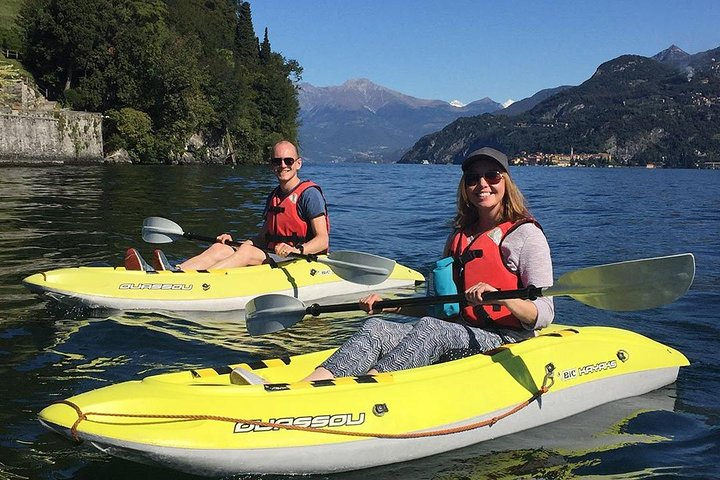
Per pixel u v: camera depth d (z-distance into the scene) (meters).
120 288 6.39
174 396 3.37
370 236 11.92
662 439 3.85
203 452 3.17
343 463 3.41
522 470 3.45
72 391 4.22
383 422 3.49
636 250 10.38
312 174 47.28
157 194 18.86
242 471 3.28
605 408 4.32
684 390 4.65
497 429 3.84
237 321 6.17
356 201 20.00
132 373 4.61
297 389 3.52
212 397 3.38
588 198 22.69
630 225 13.81
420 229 13.06
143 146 46.59
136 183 23.38
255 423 3.30
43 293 6.30
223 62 61.56
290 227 7.09
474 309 4.27
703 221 14.69
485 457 3.61
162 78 47.81
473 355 4.06
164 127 49.22
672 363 4.75
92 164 40.88
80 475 3.24
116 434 3.15
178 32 59.41
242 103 60.47
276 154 7.06
